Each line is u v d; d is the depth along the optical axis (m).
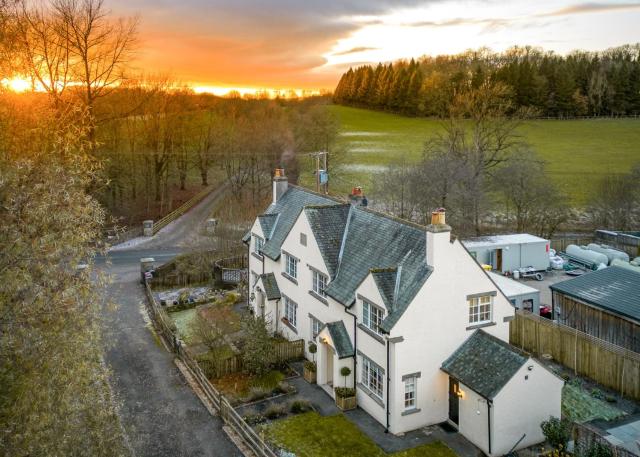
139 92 77.06
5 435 15.35
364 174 93.44
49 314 17.77
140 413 28.64
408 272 27.97
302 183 89.94
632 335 33.53
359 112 158.00
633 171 70.56
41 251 18.38
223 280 49.28
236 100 122.50
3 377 15.83
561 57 152.12
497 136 73.62
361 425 27.80
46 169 20.00
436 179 65.44
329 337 30.30
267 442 26.33
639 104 129.50
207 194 92.06
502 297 28.86
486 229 68.62
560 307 38.72
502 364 25.89
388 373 26.89
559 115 128.25
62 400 17.02
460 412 27.02
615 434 26.77
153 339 38.00
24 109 25.30
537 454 25.19
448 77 126.94
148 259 50.84
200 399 30.17
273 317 39.09
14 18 31.06
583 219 72.88
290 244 36.62
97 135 71.19
